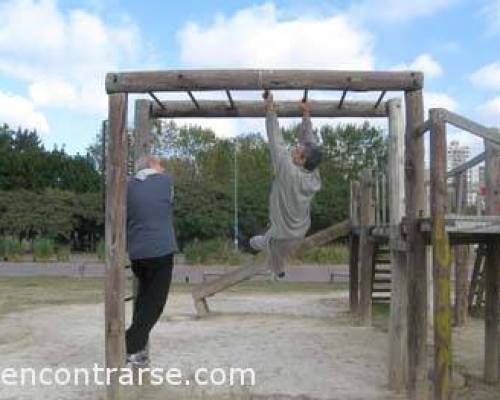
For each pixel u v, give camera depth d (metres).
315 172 4.75
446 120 4.31
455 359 6.85
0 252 22.17
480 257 9.76
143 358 5.23
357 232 9.84
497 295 5.82
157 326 8.99
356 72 4.73
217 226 31.50
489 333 5.84
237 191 32.06
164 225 5.18
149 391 5.16
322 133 40.16
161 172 5.34
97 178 39.72
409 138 4.88
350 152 40.12
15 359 6.56
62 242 32.72
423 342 4.82
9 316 9.87
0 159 36.88
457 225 4.42
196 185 32.09
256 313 10.48
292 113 5.63
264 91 4.77
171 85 4.68
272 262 4.97
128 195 5.11
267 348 7.29
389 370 5.40
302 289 14.57
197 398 4.99
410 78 4.77
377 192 7.59
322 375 5.91
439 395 4.20
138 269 5.21
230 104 5.54
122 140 4.71
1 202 31.50
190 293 13.52
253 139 42.72
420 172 4.86
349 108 5.58
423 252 4.83
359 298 9.59
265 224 31.97
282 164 4.65
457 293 9.16
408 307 4.91
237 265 19.62
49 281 16.20
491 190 5.57
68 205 32.25
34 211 31.55
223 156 41.00
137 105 5.72
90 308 10.89
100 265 19.89
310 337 8.10
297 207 4.68
